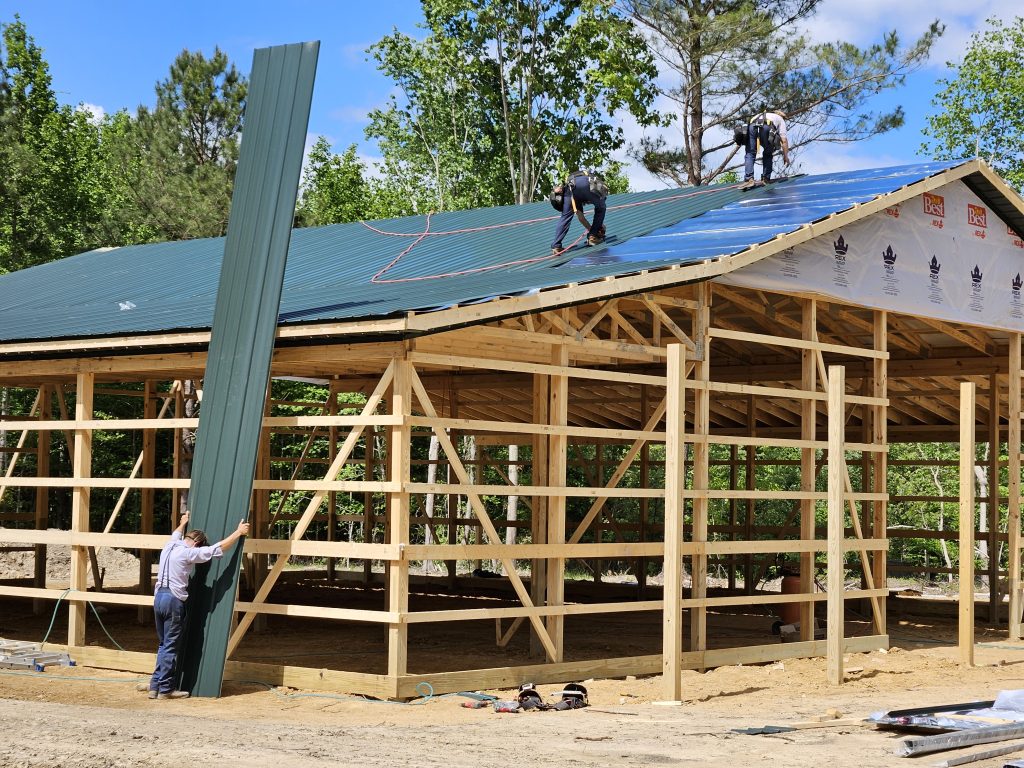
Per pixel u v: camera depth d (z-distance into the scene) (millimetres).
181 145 39031
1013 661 14852
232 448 11156
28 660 12445
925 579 32969
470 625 17000
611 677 12562
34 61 39688
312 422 11141
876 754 7887
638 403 22438
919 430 24562
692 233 14922
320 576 25484
